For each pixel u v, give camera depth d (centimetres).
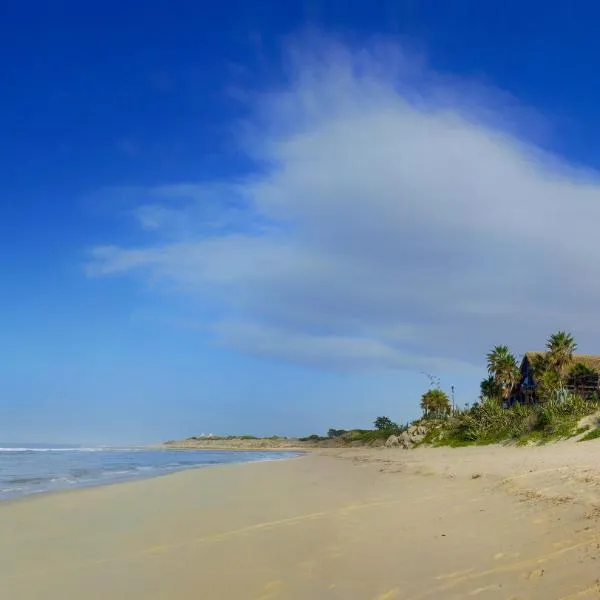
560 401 3591
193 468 3925
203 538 1111
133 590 775
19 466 4228
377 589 719
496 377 5947
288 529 1169
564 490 1288
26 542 1146
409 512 1281
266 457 7319
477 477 1841
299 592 728
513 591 660
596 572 689
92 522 1380
